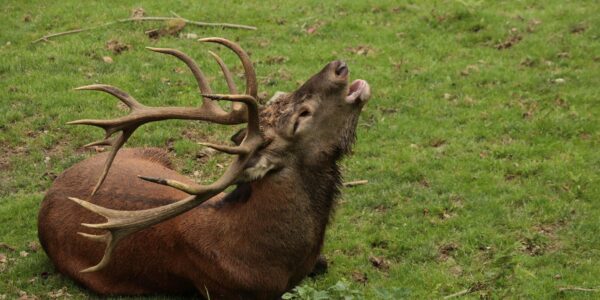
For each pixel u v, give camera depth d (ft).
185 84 53.88
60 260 34.91
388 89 53.52
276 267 31.42
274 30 61.72
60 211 34.78
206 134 48.57
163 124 49.16
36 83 53.31
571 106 51.03
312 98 31.14
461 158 46.01
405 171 44.60
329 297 30.63
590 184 43.04
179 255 32.32
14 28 61.72
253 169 30.09
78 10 64.54
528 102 51.88
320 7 65.31
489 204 41.50
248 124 30.09
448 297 34.22
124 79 54.13
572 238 38.88
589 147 47.06
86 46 58.54
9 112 49.62
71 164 45.42
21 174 44.60
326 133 31.32
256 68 55.67
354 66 56.49
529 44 59.06
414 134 48.67
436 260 37.52
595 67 56.03
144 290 33.65
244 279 31.30
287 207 30.91
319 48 58.95
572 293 34.60
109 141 32.30
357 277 36.19
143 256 32.83
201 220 31.91
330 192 31.94
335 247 38.42
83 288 34.78
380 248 38.55
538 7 65.10
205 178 44.47
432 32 61.46
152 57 57.57
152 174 34.99
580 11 63.72
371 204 41.96
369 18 63.57
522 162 45.44
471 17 62.95
